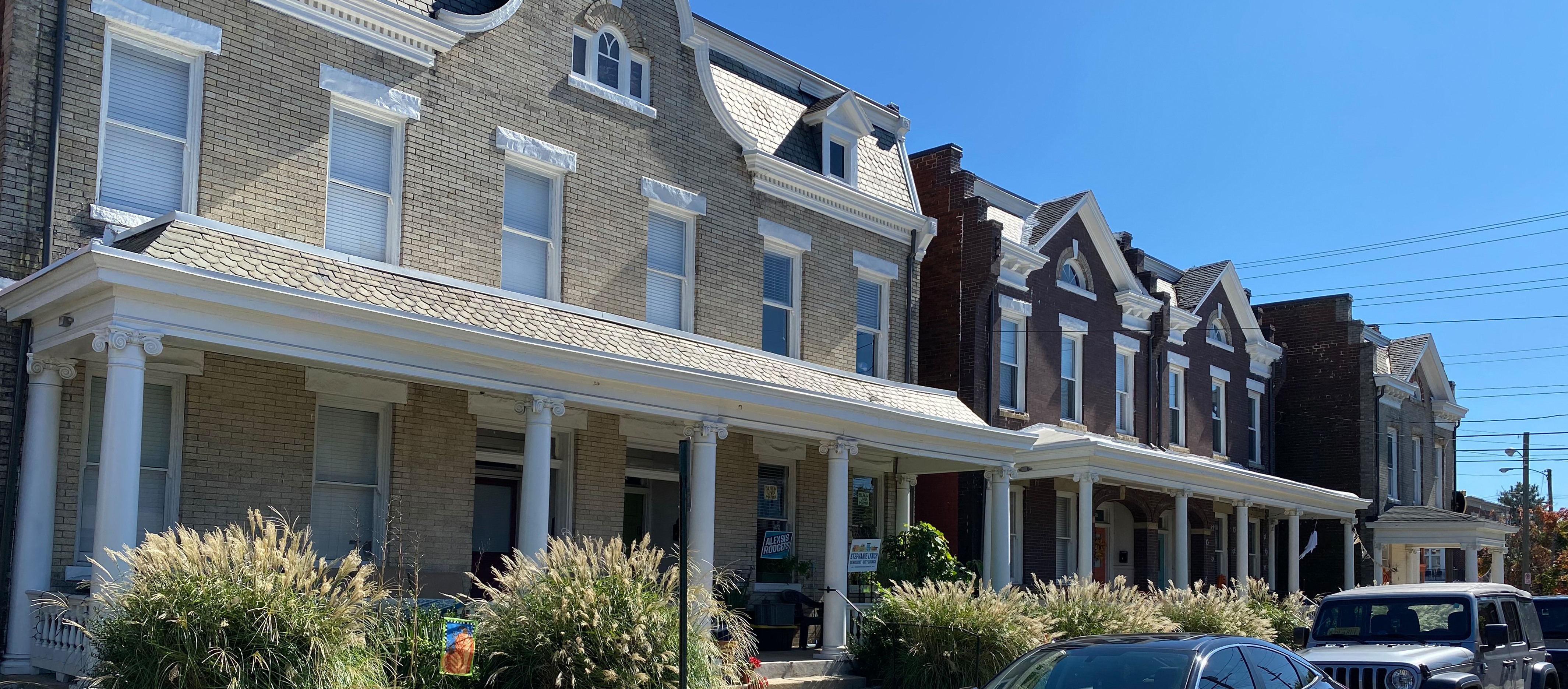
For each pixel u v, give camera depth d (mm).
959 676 15758
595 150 17266
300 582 10109
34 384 12156
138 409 10938
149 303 11094
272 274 12406
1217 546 31703
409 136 15156
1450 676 11758
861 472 22141
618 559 12352
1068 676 9008
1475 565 33250
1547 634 17172
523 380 13992
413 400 15516
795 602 19188
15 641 11820
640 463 19000
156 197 13125
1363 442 34531
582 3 17328
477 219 15734
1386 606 13641
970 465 20609
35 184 12227
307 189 14156
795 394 16625
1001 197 27828
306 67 14312
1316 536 30641
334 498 14867
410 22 15188
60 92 12398
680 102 18625
